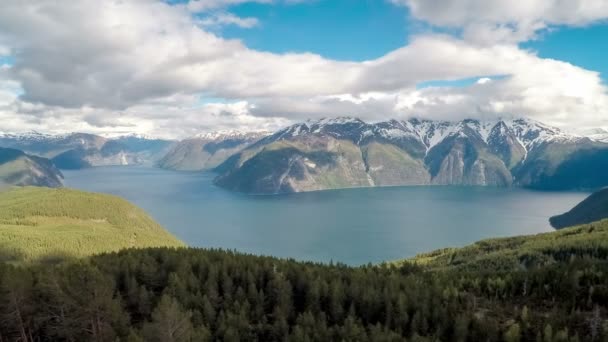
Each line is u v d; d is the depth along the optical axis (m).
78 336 90.19
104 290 92.62
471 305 128.38
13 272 97.50
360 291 125.75
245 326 108.56
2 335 89.69
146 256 148.25
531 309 128.88
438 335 107.69
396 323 113.62
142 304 113.88
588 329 110.94
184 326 83.94
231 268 143.25
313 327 107.88
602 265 158.75
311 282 129.00
